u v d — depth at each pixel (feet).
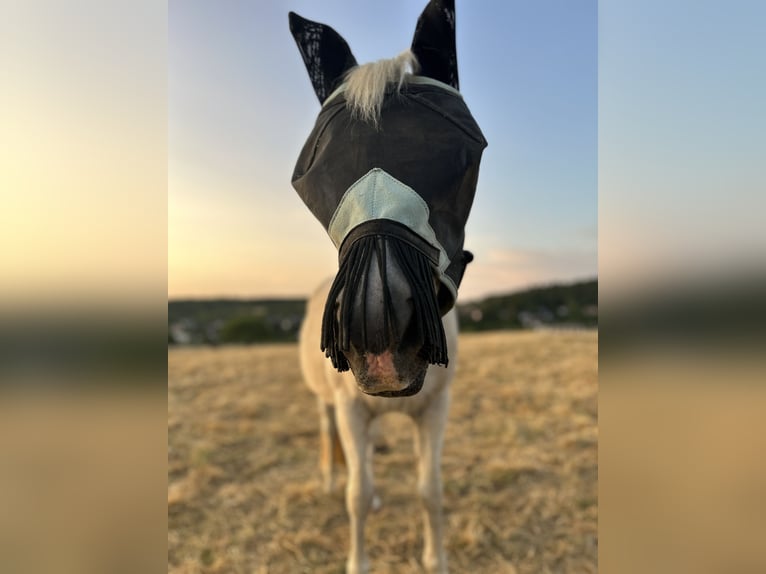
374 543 8.66
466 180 3.90
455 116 4.10
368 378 3.14
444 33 4.62
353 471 7.13
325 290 9.28
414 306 3.20
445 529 8.96
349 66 5.08
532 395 16.15
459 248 3.94
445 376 6.59
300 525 9.34
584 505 9.55
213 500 10.21
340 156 3.82
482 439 12.71
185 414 15.44
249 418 15.25
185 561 8.32
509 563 8.05
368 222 3.33
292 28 5.14
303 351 9.96
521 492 10.11
